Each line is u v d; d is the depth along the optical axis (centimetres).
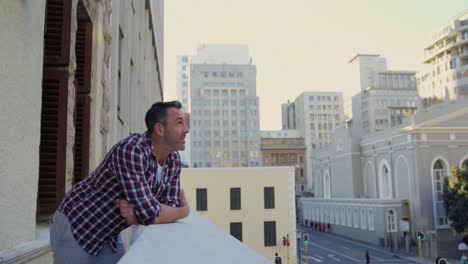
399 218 5091
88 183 233
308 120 13962
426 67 9262
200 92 12331
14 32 262
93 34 607
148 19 1950
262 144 12888
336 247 5206
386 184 5775
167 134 237
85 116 578
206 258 129
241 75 12494
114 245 234
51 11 445
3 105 242
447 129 5003
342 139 6800
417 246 4875
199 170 3025
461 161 5003
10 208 250
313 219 7838
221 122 12269
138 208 214
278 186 3028
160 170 249
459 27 8100
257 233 2977
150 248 145
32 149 299
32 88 300
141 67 1587
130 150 222
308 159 12888
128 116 1133
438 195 4916
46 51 440
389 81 12962
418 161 4956
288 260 2814
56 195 436
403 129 5156
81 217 223
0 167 236
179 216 231
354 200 5938
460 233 4409
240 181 3025
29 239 289
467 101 5081
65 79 445
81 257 224
